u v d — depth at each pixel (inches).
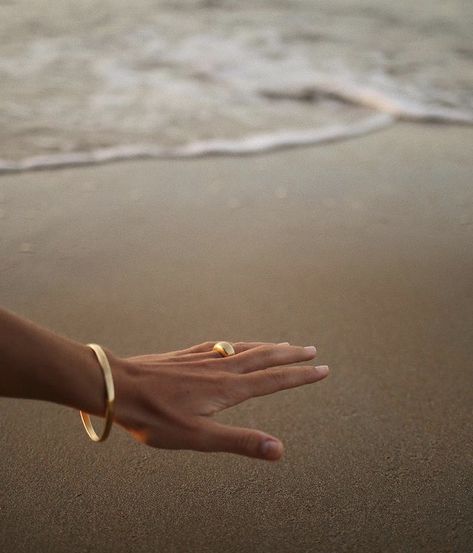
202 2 191.8
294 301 59.9
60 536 36.8
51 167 89.4
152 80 132.6
